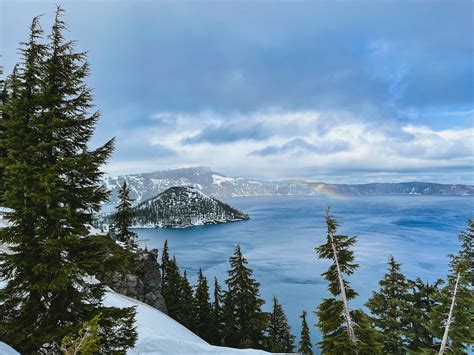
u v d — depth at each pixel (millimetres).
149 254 40688
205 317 43031
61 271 9758
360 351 13227
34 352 9742
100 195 10977
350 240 14406
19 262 9844
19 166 9320
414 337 20125
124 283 33719
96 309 10945
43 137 10250
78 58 11117
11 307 10016
